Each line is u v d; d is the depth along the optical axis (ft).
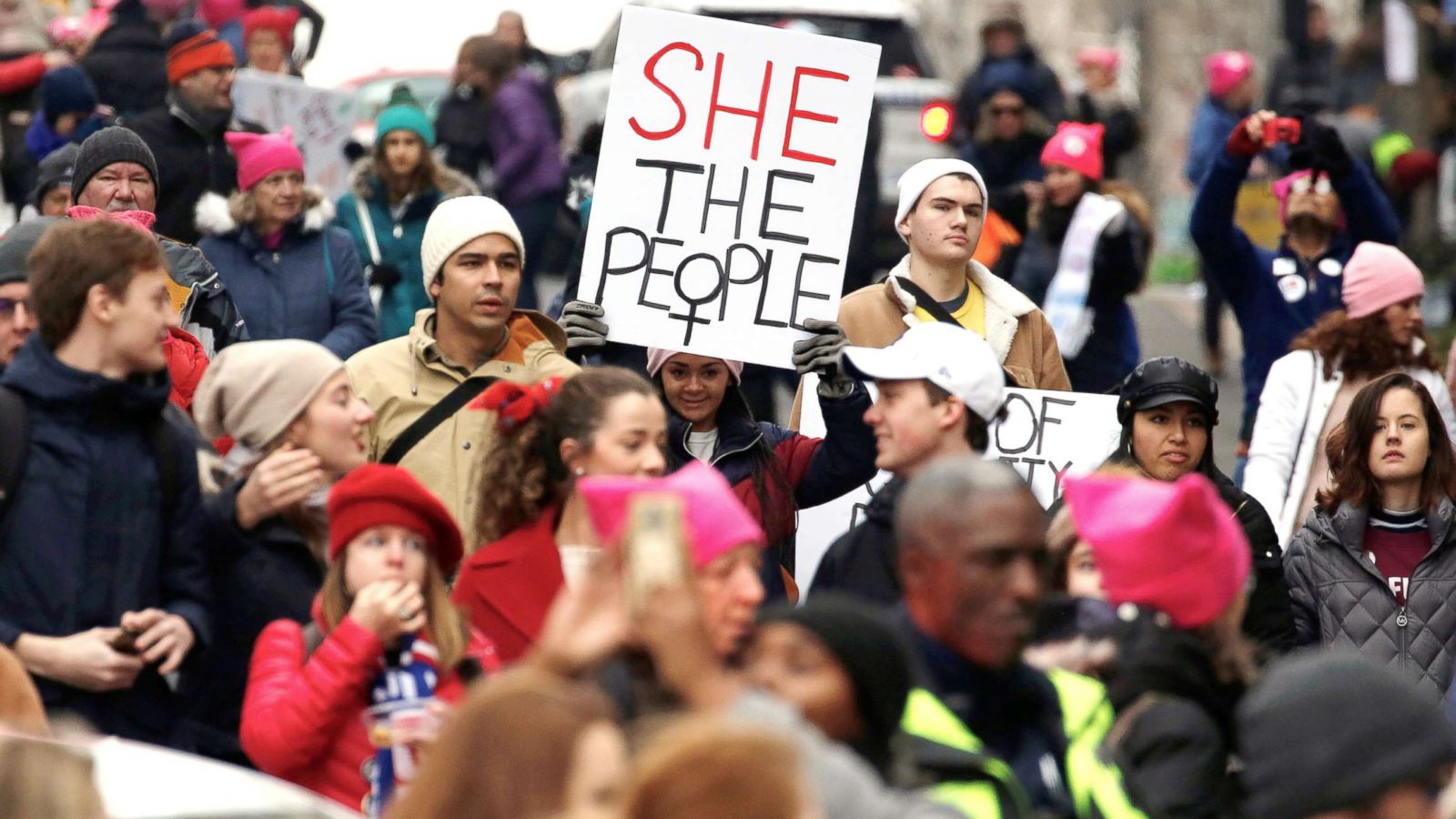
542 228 157.28
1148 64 372.58
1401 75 203.82
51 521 55.88
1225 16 375.86
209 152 111.65
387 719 54.03
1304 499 89.10
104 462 56.54
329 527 57.77
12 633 55.47
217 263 99.60
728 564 47.24
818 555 79.66
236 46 172.55
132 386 56.95
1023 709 46.75
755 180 78.59
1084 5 431.43
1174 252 274.16
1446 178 204.23
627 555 41.24
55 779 37.88
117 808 41.04
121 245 56.75
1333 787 38.09
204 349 80.07
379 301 119.24
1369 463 76.43
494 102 157.38
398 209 117.91
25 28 145.48
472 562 60.70
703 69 78.54
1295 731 38.52
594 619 41.75
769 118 78.59
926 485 46.52
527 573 60.18
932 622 46.37
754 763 33.65
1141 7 374.63
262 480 57.41
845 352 63.05
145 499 57.06
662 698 42.60
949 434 62.69
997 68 145.28
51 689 55.62
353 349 99.86
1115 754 46.96
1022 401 83.30
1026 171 140.87
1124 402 73.82
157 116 110.83
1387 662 75.46
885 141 181.68
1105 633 49.01
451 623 56.08
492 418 63.87
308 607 58.65
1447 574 75.72
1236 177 102.27
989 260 124.06
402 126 117.08
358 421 59.93
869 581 62.39
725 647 47.09
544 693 36.99
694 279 77.92
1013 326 86.17
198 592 57.88
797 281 78.13
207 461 59.98
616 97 78.48
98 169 84.43
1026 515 45.96
